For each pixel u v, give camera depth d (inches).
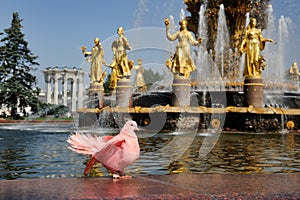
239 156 296.0
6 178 206.4
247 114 604.4
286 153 318.0
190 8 799.1
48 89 1966.0
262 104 631.2
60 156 299.6
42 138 500.7
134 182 122.9
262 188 112.4
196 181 123.9
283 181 124.3
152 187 113.1
